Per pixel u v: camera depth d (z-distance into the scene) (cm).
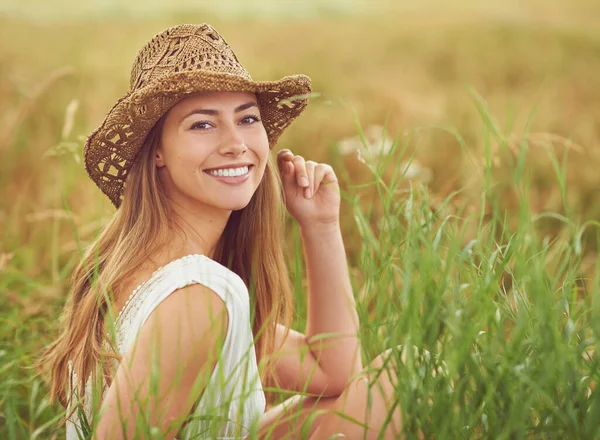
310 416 218
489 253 229
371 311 312
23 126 652
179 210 247
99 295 230
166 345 206
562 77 1061
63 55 1139
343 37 1482
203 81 228
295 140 715
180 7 2067
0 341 318
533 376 198
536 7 2130
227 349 219
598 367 206
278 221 270
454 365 191
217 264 221
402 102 780
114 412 202
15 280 393
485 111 266
